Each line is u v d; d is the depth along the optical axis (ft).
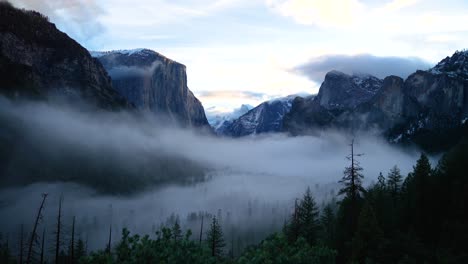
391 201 239.50
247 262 84.94
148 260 79.82
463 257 151.43
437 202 210.59
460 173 223.10
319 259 91.25
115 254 83.15
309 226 223.10
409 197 226.58
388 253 162.09
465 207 196.65
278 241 89.20
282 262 85.40
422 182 222.28
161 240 83.71
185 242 82.99
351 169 187.73
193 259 81.76
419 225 202.49
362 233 175.73
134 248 81.66
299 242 91.56
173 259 79.87
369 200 230.48
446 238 174.09
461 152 239.30
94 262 81.30
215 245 245.24
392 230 196.65
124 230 83.15
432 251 161.48
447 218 194.80
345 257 184.75
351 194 188.85
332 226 246.06
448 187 216.54
